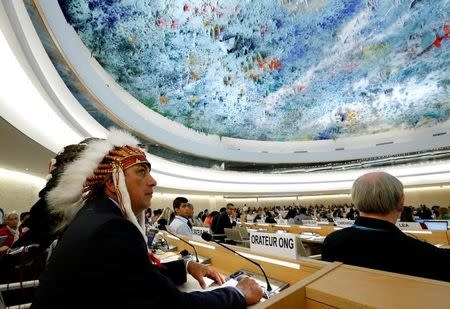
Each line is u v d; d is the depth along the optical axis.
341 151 18.25
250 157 17.39
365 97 15.99
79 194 0.92
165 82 12.19
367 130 17.95
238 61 13.61
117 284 0.67
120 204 0.88
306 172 19.86
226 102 15.20
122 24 9.13
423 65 13.40
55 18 5.11
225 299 0.83
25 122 4.96
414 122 16.27
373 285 0.75
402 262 1.18
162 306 0.70
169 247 3.19
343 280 0.82
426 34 12.40
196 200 19.20
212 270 1.38
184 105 13.90
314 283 0.81
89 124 7.04
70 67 5.95
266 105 16.47
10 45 3.42
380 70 14.46
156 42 10.50
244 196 20.23
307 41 13.80
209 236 2.14
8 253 2.01
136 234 0.77
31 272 1.96
